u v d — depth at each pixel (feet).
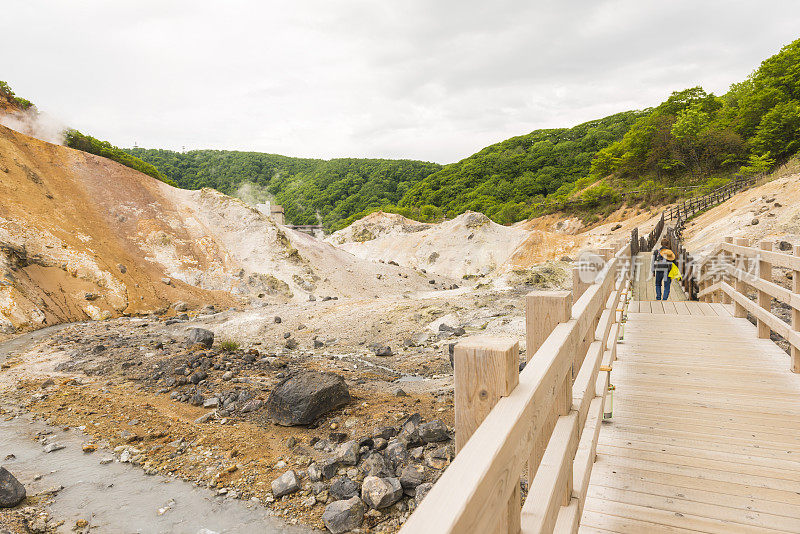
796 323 17.46
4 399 31.94
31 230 79.15
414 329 52.34
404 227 189.88
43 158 106.01
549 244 139.54
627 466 11.34
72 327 63.57
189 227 111.14
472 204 366.43
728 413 14.33
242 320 63.31
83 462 22.26
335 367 38.99
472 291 77.00
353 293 102.94
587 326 10.26
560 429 7.20
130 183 116.06
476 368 4.19
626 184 232.32
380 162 634.43
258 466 20.80
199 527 16.81
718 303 34.04
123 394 31.50
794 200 77.20
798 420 13.67
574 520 6.89
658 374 18.21
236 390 30.45
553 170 373.20
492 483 2.94
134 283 83.35
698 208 132.87
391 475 18.88
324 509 17.48
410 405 26.03
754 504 9.62
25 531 16.87
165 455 22.45
